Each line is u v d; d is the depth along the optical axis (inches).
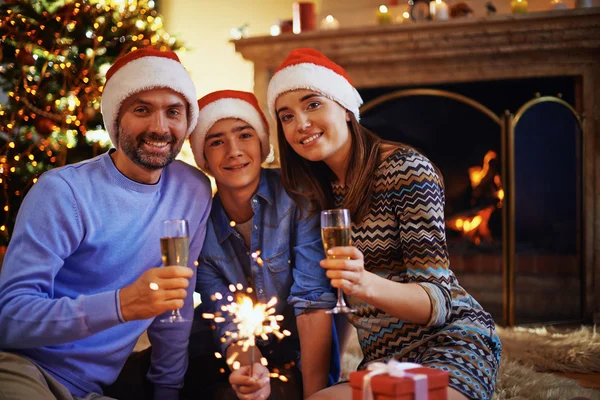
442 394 48.0
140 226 68.1
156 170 68.0
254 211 74.2
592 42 137.9
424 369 49.6
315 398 58.5
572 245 144.9
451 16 149.5
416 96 152.6
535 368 103.2
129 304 56.6
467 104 150.5
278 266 74.4
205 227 74.5
